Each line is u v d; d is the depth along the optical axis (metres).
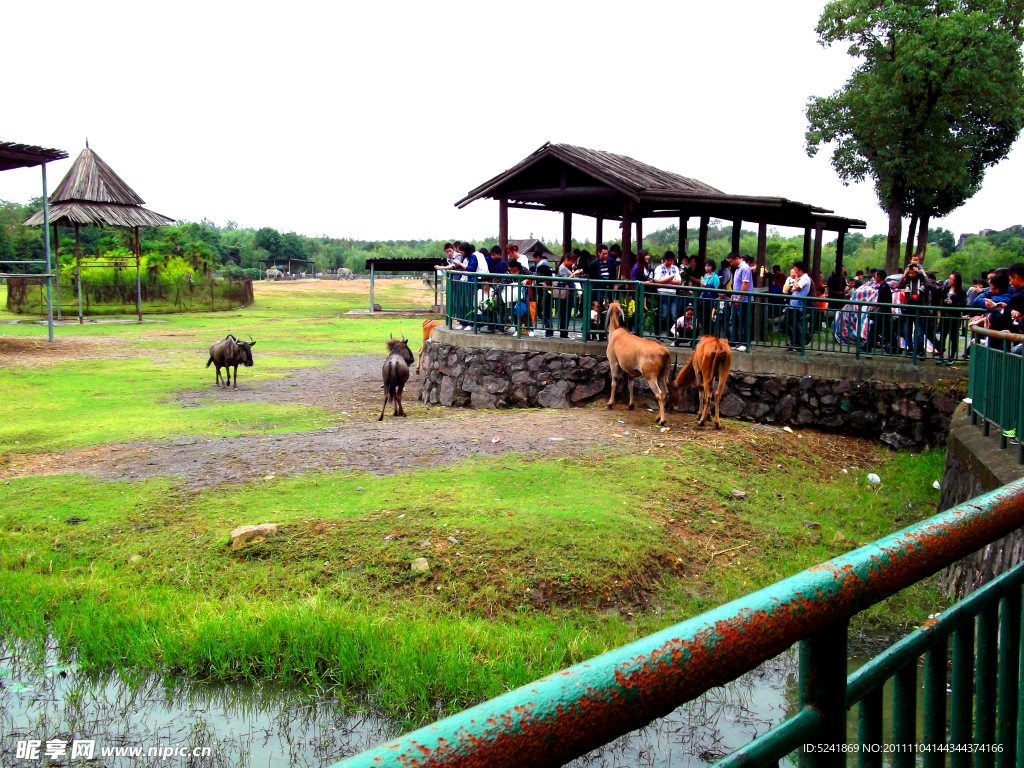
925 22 25.81
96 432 11.90
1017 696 2.05
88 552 7.39
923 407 12.11
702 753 4.95
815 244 19.06
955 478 8.16
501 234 16.70
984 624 1.95
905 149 27.81
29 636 6.07
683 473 9.38
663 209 17.80
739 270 14.18
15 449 10.89
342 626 6.02
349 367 21.03
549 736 0.92
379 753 0.84
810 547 8.21
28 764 4.66
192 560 7.18
